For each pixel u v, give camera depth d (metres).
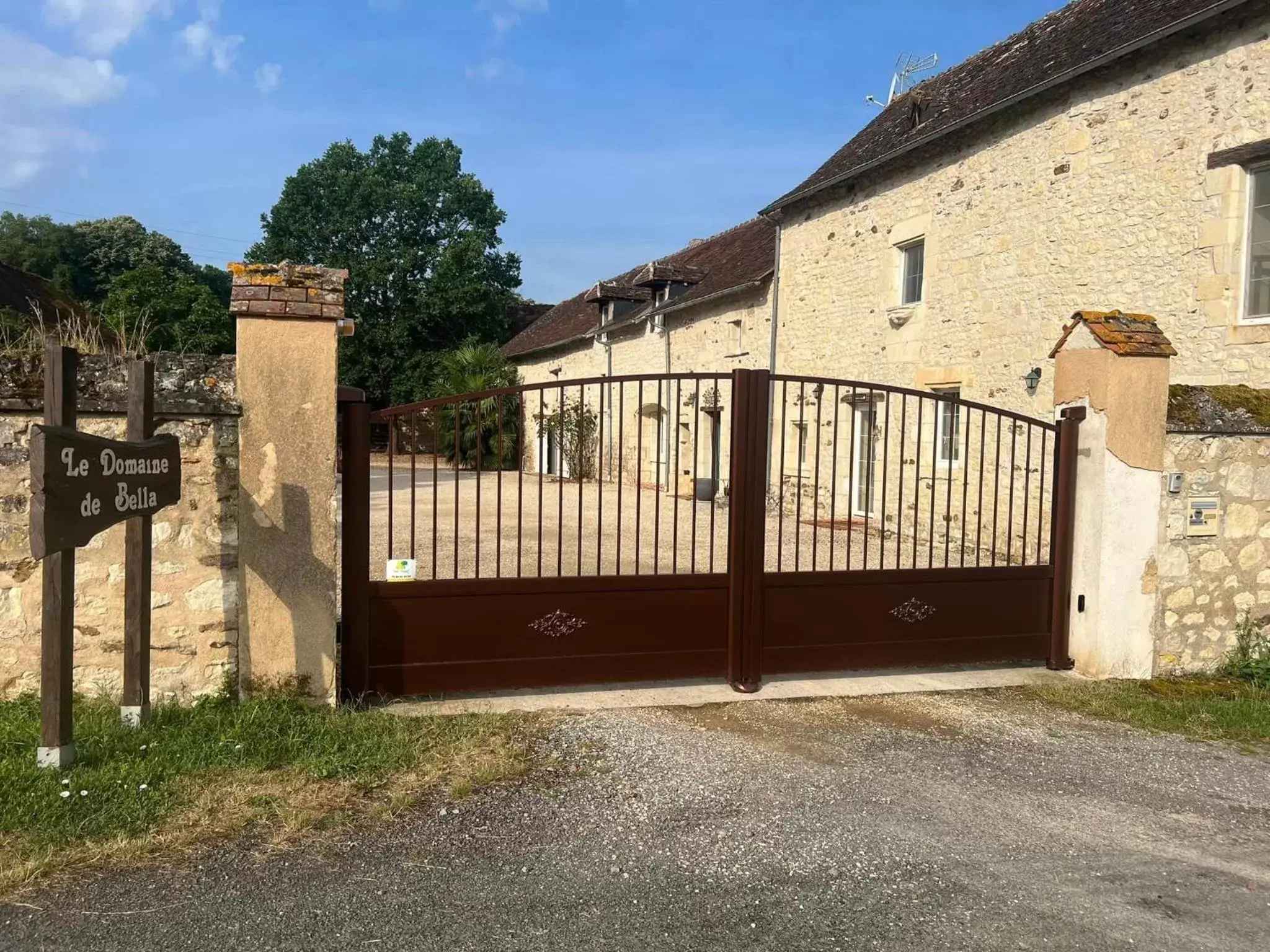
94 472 3.23
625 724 4.54
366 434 4.57
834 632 5.38
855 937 2.65
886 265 11.55
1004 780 3.94
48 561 3.40
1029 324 9.16
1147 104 7.84
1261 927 2.77
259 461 4.27
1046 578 5.76
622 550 9.80
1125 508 5.51
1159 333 5.55
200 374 4.18
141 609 3.88
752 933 2.65
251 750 3.77
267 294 4.23
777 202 13.74
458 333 30.05
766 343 14.74
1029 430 5.67
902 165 11.16
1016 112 9.30
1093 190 8.38
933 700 5.12
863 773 3.98
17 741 3.61
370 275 28.20
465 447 24.20
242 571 4.28
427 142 31.14
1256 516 5.74
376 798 3.49
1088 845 3.32
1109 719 4.82
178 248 42.47
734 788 3.76
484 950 2.52
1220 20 7.17
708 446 16.94
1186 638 5.67
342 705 4.51
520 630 4.86
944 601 5.55
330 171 29.52
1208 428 5.53
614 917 2.72
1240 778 4.04
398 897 2.79
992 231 9.68
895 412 11.36
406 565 4.71
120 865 2.88
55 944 2.47
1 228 40.62
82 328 6.23
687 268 18.61
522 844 3.18
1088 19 9.57
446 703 4.76
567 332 25.30
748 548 5.16
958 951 2.59
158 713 4.05
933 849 3.25
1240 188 7.11
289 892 2.79
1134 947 2.64
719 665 5.20
